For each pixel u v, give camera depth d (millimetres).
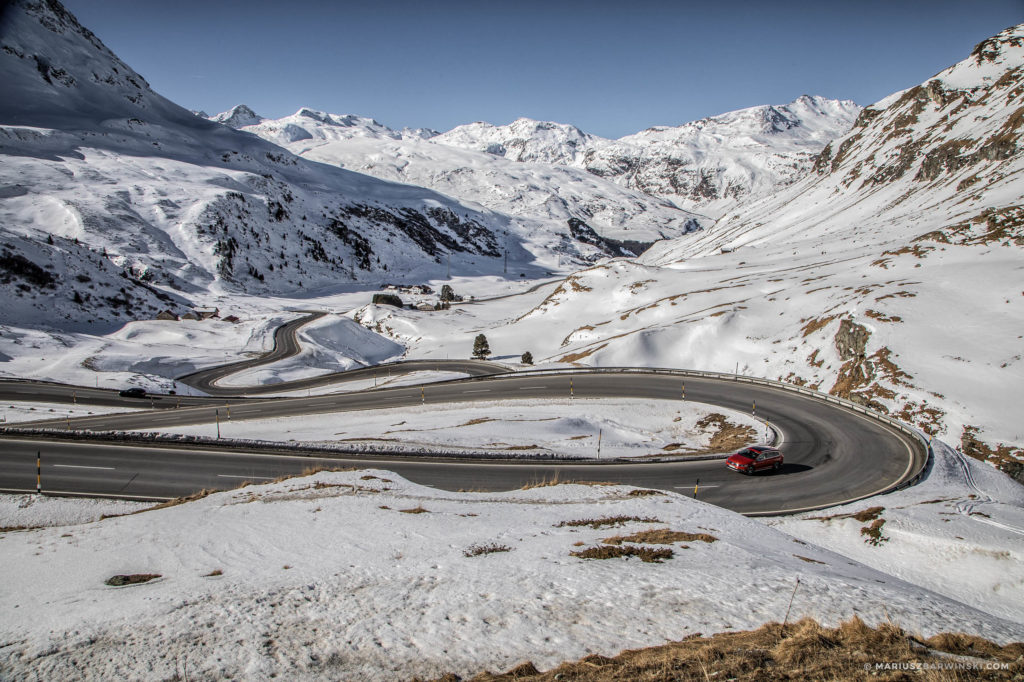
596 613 8617
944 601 9953
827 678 6234
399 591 9445
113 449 28281
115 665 7219
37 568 11148
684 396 44562
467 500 17219
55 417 38250
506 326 105562
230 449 29047
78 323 86750
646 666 6734
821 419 37531
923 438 32062
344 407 44094
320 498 16797
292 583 9766
